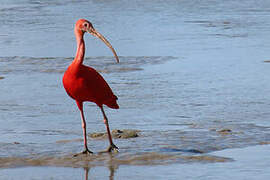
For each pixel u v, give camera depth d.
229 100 17.34
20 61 25.47
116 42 32.38
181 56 26.89
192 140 12.32
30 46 30.55
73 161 11.00
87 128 14.07
